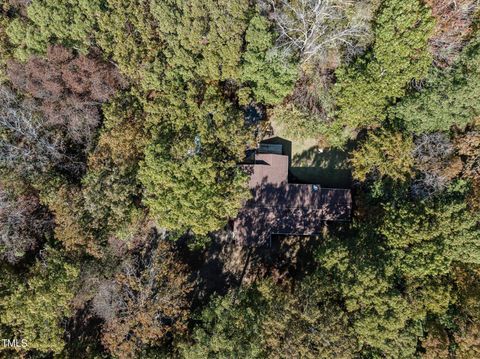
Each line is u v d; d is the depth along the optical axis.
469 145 27.02
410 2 24.30
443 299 25.52
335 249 27.94
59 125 29.52
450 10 25.09
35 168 29.03
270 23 27.19
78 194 28.33
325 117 30.69
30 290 27.14
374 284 25.44
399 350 25.41
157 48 27.67
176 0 26.33
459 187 27.30
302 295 27.52
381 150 28.34
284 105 31.42
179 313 29.61
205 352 27.08
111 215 28.31
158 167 26.50
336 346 25.09
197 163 26.92
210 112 28.05
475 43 25.31
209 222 27.89
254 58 26.80
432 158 27.45
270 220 32.25
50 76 26.30
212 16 26.02
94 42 28.34
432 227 26.14
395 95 27.12
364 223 30.30
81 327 32.81
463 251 25.91
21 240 28.11
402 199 28.30
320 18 25.03
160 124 28.50
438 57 26.45
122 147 27.78
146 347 28.67
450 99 25.36
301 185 32.22
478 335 24.97
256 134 32.72
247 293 30.39
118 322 28.27
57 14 26.48
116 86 28.86
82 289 28.75
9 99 28.67
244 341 27.11
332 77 29.80
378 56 26.53
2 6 29.44
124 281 28.64
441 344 25.56
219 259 33.91
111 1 27.30
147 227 32.97
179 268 30.81
